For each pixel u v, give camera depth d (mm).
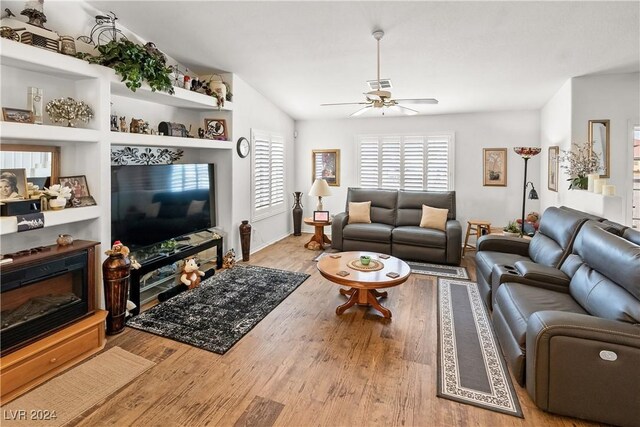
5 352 2064
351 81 4637
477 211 5887
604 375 1771
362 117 6391
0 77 2479
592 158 3859
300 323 3045
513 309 2365
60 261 2367
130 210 3291
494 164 5738
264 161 5594
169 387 2154
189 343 2676
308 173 6844
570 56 3510
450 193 5508
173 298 3541
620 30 2988
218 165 4758
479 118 5766
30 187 2514
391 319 3127
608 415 1788
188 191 4121
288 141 6531
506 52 3537
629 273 1951
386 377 2271
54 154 2771
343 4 2922
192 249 3969
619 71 3791
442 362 2439
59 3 2836
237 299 3541
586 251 2518
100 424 1848
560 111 4434
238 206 4922
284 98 5508
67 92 2887
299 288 3887
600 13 2783
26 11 2479
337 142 6609
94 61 2785
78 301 2506
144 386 2162
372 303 3215
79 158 2926
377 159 6359
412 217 5539
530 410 1963
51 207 2549
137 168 3373
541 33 3135
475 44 3410
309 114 6344
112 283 2748
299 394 2104
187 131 4289
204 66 4340
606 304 2072
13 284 2109
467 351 2582
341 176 6633
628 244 2119
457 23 3072
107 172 2941
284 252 5457
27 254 2279
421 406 2002
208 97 4156
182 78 3879
